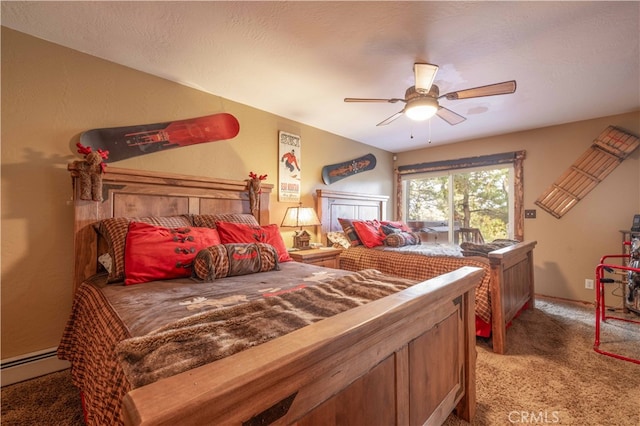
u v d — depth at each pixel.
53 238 1.88
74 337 1.55
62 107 1.92
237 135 2.86
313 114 3.23
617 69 2.21
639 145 3.03
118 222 1.80
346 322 0.78
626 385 1.69
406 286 1.29
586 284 3.29
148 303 1.22
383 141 4.37
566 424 1.39
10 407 1.49
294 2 1.54
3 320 1.72
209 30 1.78
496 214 4.04
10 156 1.74
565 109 3.01
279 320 0.88
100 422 0.82
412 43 1.90
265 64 2.18
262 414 0.58
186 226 2.07
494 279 2.13
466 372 1.42
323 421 0.71
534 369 1.88
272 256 1.97
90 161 1.83
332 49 1.98
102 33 1.80
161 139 2.35
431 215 4.70
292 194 3.39
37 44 1.83
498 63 2.13
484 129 3.72
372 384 0.87
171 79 2.40
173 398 0.47
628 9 1.57
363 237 3.38
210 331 0.81
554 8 1.57
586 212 3.31
